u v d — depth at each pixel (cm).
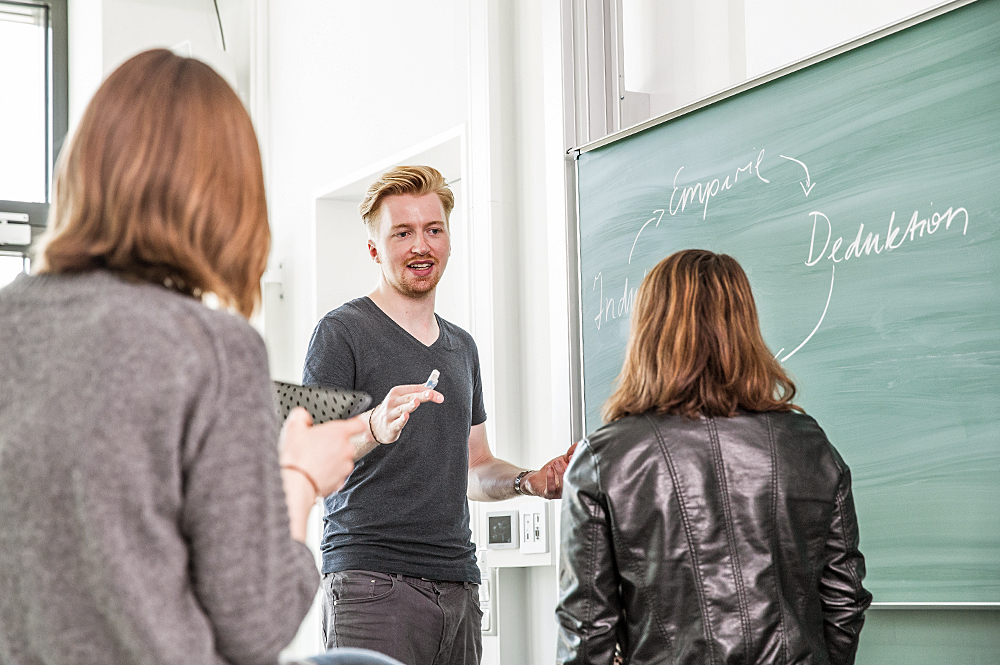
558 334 297
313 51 459
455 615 260
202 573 91
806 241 220
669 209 255
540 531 305
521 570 324
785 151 226
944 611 195
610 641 171
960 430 189
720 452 167
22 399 94
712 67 268
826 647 169
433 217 277
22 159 592
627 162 270
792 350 222
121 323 93
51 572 90
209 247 103
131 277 100
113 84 103
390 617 250
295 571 96
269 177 490
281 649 94
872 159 207
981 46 189
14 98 594
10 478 92
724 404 171
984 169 187
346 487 259
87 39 548
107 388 91
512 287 330
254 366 97
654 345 176
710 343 173
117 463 89
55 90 596
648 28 290
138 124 101
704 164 246
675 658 163
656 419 172
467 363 282
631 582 168
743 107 237
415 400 203
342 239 447
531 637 320
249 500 92
